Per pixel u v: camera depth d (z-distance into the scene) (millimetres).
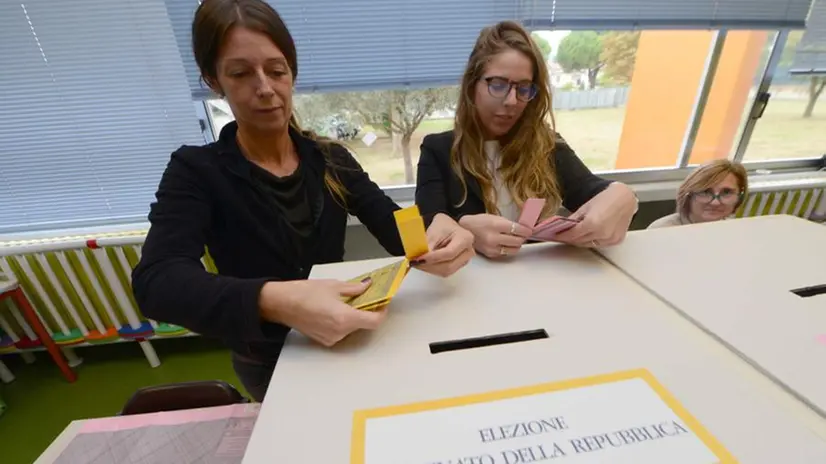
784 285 542
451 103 1693
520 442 322
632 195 720
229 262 766
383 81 1575
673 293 533
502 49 915
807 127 2047
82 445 736
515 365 414
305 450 327
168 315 515
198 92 1508
